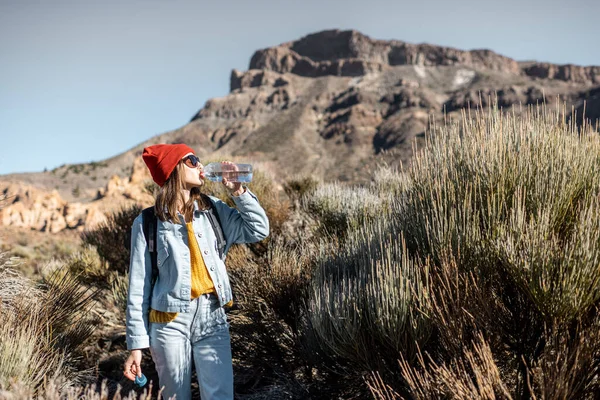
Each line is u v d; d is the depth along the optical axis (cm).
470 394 256
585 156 344
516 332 304
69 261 742
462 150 389
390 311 315
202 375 285
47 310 388
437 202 358
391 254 361
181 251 286
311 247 540
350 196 677
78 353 409
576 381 254
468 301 297
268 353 435
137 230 290
